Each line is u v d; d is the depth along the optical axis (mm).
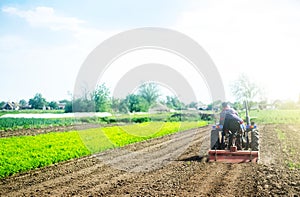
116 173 11625
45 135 26047
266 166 12320
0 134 28516
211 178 10461
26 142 21422
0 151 17172
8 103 106688
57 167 13102
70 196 8547
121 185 9719
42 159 13945
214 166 12531
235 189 9062
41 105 105188
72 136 25312
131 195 8547
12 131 31281
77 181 10383
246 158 13133
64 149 17625
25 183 10250
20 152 16766
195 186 9445
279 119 47531
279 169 11734
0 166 12352
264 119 47000
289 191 8797
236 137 13961
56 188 9461
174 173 11406
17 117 46469
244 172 11305
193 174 11141
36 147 18719
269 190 8930
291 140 21484
